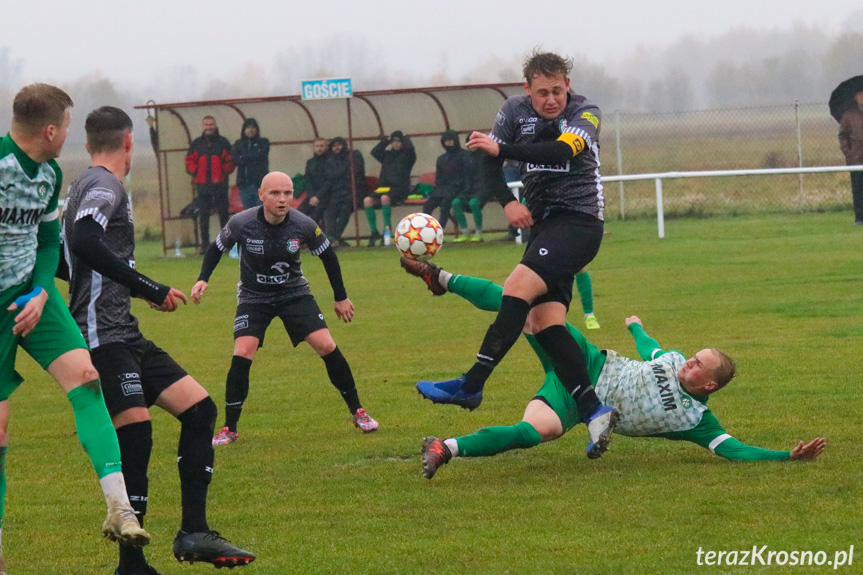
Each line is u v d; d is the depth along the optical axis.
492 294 11.79
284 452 12.84
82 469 12.39
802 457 11.02
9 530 9.97
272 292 14.12
